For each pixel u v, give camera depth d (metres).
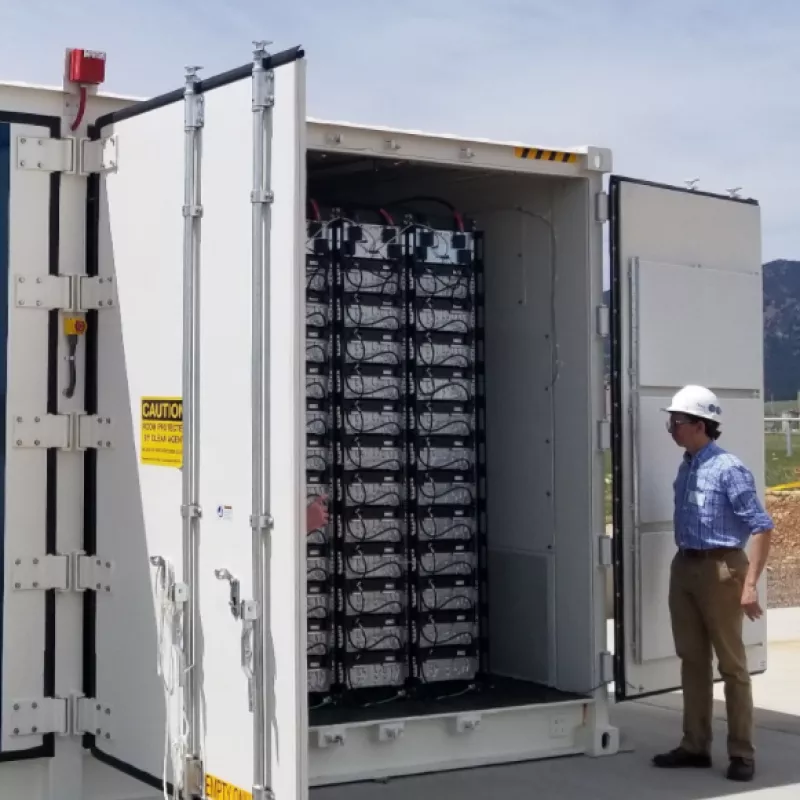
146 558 5.39
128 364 5.52
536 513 7.12
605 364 6.90
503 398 7.32
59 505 5.67
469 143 6.42
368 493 6.80
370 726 6.13
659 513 6.97
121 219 5.57
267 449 4.81
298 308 4.71
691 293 7.16
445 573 7.03
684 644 6.71
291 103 4.75
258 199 4.84
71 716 5.68
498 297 7.34
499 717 6.58
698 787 6.36
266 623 4.81
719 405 7.18
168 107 5.30
